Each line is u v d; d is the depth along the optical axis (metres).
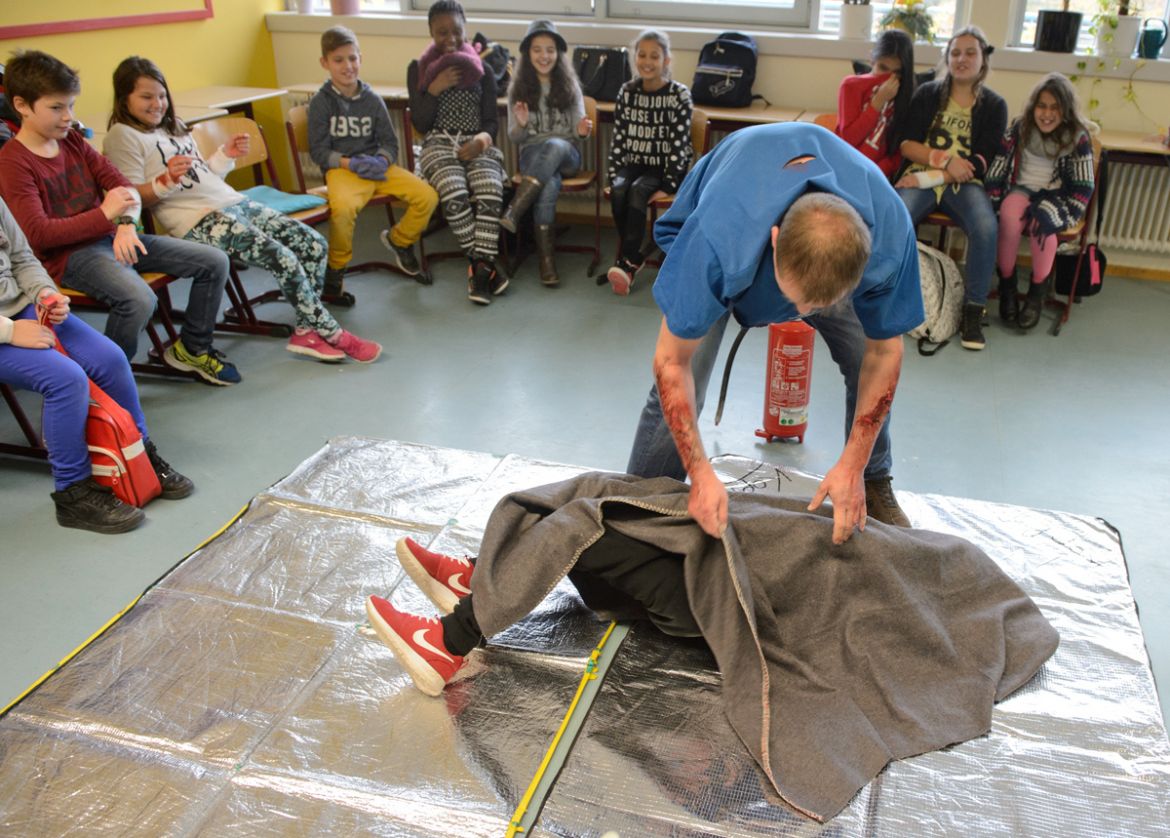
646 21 4.88
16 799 1.60
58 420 2.40
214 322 3.27
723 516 1.74
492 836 1.54
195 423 3.04
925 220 3.85
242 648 1.95
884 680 1.78
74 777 1.64
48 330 2.42
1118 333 3.80
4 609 2.17
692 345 1.69
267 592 2.12
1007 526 2.37
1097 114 4.20
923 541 1.92
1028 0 4.33
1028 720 1.76
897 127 3.83
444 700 1.82
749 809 1.58
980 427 3.04
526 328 3.84
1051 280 4.04
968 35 3.64
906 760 1.67
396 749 1.71
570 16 4.94
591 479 1.96
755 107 4.50
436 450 2.73
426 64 4.20
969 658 1.84
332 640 1.97
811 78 4.51
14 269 2.53
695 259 1.59
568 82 4.24
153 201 3.21
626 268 4.11
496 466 2.64
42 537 2.44
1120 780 1.64
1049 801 1.60
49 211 2.86
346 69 3.94
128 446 2.47
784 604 1.85
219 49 4.87
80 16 4.03
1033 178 3.76
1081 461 2.84
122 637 1.97
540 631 2.00
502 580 1.78
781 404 2.86
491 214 4.05
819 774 1.62
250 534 2.32
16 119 3.03
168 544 2.42
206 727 1.75
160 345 3.32
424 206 4.13
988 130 3.72
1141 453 2.88
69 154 2.92
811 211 1.43
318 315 3.44
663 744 1.71
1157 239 4.28
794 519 1.87
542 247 4.26
